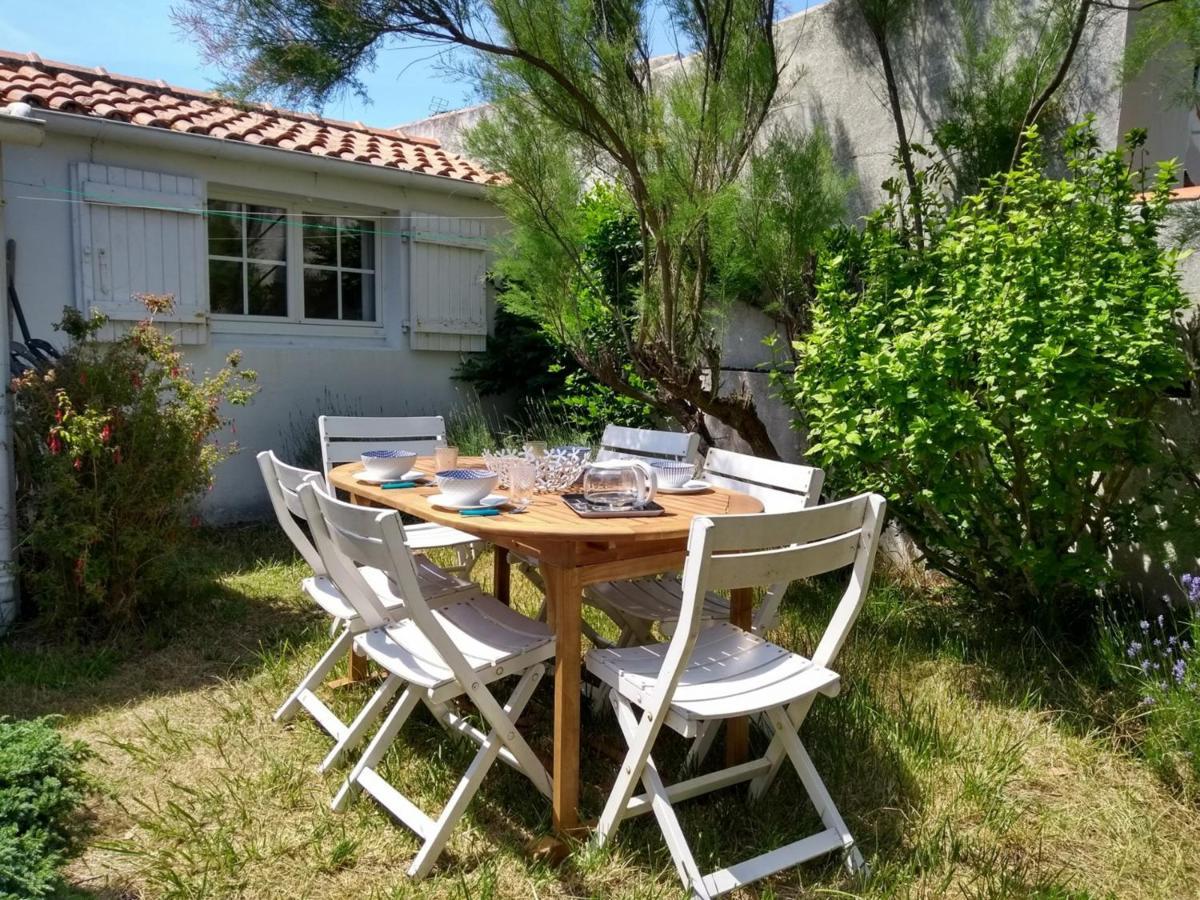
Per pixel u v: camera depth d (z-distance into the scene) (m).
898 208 4.56
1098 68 4.31
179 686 3.53
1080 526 3.62
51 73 5.88
